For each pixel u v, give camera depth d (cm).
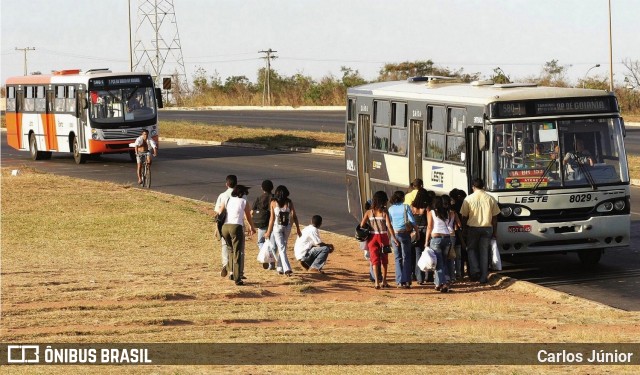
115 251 3206
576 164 2769
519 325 2194
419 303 2475
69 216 3931
